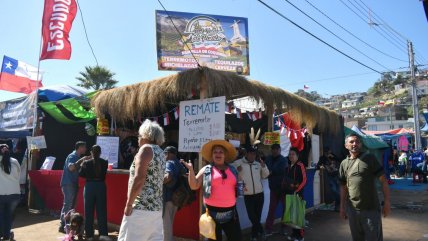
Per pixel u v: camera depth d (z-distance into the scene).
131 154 9.89
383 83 137.25
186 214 6.55
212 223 4.47
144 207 3.70
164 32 9.38
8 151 6.45
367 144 14.84
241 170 6.41
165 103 8.06
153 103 7.34
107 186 7.79
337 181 10.28
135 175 3.59
